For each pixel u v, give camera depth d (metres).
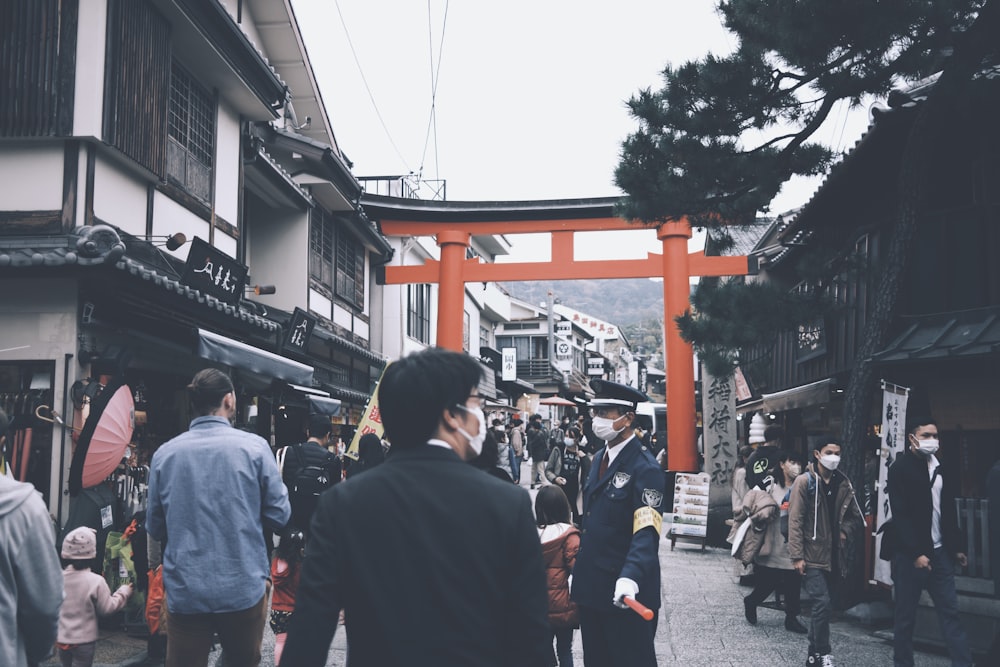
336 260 17.80
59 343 7.25
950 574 5.77
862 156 9.67
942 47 7.49
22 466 7.07
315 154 14.42
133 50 8.29
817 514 6.23
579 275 17.94
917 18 6.88
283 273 15.45
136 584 6.58
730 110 8.17
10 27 7.72
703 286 8.52
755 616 7.71
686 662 6.30
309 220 15.62
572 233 18.11
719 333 8.27
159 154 8.92
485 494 2.05
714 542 13.72
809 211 11.75
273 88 11.80
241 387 11.55
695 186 8.31
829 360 13.17
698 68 8.16
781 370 16.97
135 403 8.48
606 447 4.38
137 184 8.83
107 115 7.81
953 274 9.36
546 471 13.12
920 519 5.71
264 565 3.99
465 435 2.22
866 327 8.61
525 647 1.99
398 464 2.12
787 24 7.07
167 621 3.92
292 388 12.73
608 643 3.99
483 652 1.94
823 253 8.84
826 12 6.87
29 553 2.58
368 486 2.08
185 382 9.68
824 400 11.15
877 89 7.85
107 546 6.49
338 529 2.04
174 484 3.89
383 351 22.64
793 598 7.48
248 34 16.03
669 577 10.41
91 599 5.04
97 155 8.01
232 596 3.82
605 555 4.07
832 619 8.10
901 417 7.66
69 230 7.61
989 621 6.68
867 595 7.87
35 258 6.86
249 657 3.97
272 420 13.16
